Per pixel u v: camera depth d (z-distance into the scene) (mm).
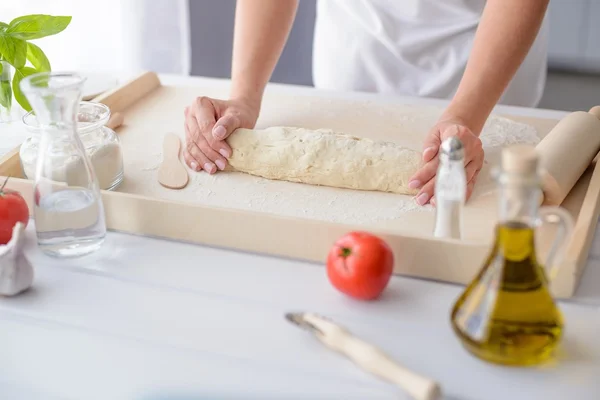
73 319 821
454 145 857
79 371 826
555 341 728
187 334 794
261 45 1330
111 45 1966
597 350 761
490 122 1301
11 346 839
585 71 2695
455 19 1521
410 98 1415
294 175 1116
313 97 1410
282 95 1418
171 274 898
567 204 1039
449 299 848
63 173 900
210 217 944
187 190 1100
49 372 837
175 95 1423
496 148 1209
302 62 2523
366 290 827
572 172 1027
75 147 909
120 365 805
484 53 1203
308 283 882
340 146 1115
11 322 827
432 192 1058
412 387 691
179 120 1316
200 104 1210
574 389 712
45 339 820
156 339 787
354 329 800
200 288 871
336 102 1385
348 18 1567
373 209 1053
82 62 1935
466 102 1181
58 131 893
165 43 2014
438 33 1524
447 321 811
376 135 1254
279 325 809
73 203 906
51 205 902
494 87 1194
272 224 922
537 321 709
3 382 861
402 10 1522
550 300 716
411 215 1035
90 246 932
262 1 1337
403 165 1089
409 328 801
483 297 722
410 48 1543
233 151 1143
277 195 1090
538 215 728
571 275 829
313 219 945
